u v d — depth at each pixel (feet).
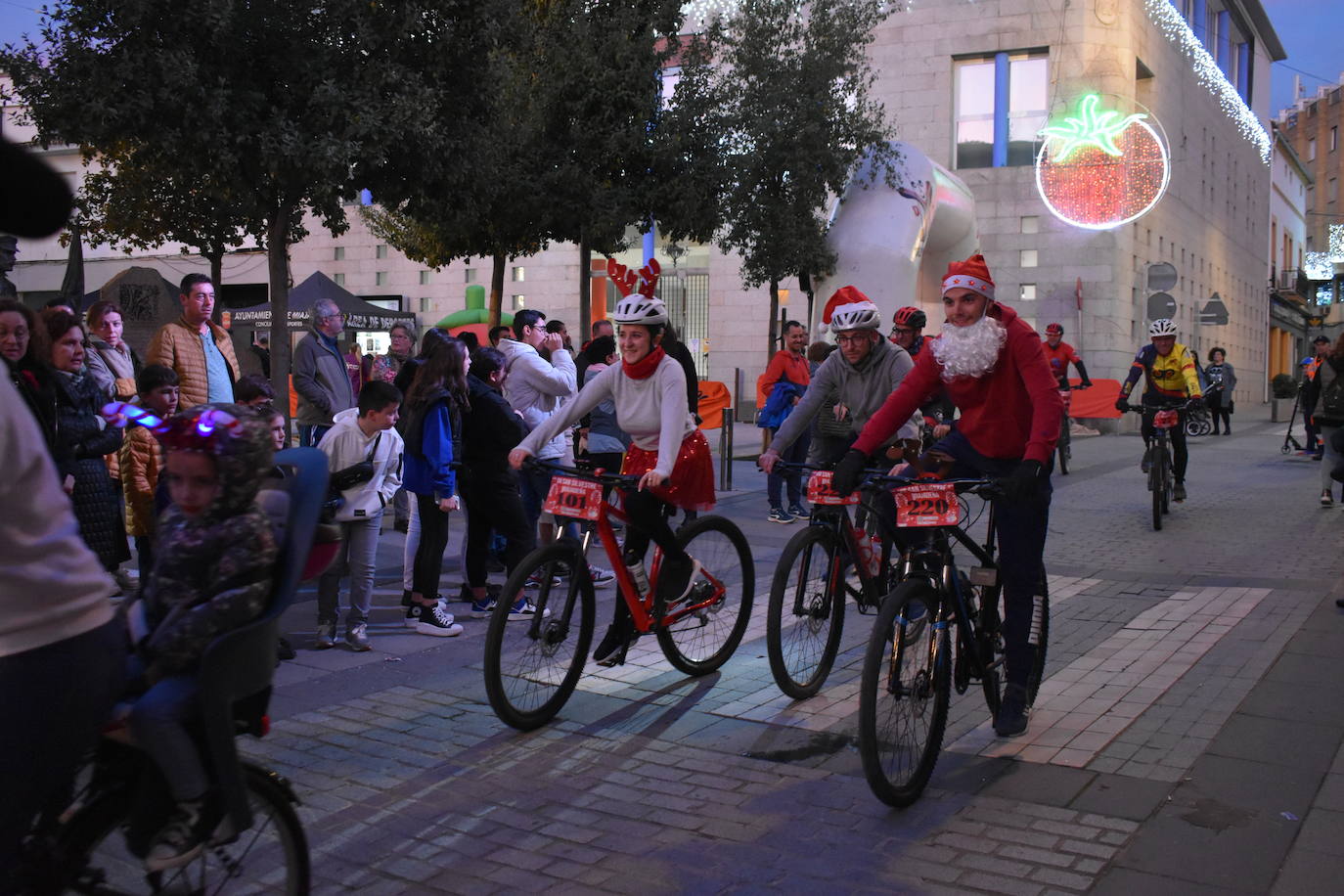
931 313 59.00
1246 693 15.19
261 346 61.82
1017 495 11.90
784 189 48.24
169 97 27.40
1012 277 80.23
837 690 16.21
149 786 7.48
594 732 14.30
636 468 15.51
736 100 48.42
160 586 7.59
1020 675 13.37
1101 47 78.02
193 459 7.51
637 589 15.49
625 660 17.70
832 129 47.96
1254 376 136.87
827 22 49.01
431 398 19.08
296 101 30.30
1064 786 12.09
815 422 22.15
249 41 29.45
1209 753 12.93
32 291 100.17
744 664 17.63
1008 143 80.43
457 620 20.56
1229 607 20.38
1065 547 27.63
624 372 15.03
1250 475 44.62
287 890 8.36
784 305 85.40
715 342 87.51
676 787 12.36
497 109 35.53
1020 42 79.15
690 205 43.37
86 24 27.40
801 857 10.51
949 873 10.10
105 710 6.68
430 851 10.73
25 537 6.12
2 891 6.64
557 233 43.68
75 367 18.69
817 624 15.81
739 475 45.96
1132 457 55.06
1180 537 28.96
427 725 14.57
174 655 7.28
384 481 18.72
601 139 42.24
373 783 12.49
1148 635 18.61
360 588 18.24
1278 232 157.17
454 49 32.37
